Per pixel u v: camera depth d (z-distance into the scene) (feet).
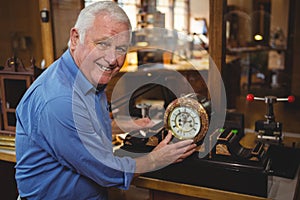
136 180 5.47
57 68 4.69
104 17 4.34
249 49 20.17
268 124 6.47
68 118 4.31
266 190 4.76
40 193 4.86
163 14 14.02
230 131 5.54
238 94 14.14
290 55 18.71
